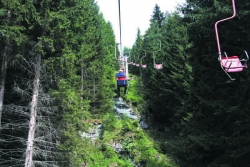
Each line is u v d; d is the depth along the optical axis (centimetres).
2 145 1013
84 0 1944
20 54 884
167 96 2269
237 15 877
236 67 527
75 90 1167
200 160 1077
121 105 2714
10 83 1021
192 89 1093
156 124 2461
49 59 931
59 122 1031
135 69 4903
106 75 2692
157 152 1748
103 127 2003
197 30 1065
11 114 995
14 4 768
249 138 819
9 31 776
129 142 1831
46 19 870
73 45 1168
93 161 1585
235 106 848
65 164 1050
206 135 960
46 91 1053
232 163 910
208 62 1066
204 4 1123
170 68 2220
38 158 1035
